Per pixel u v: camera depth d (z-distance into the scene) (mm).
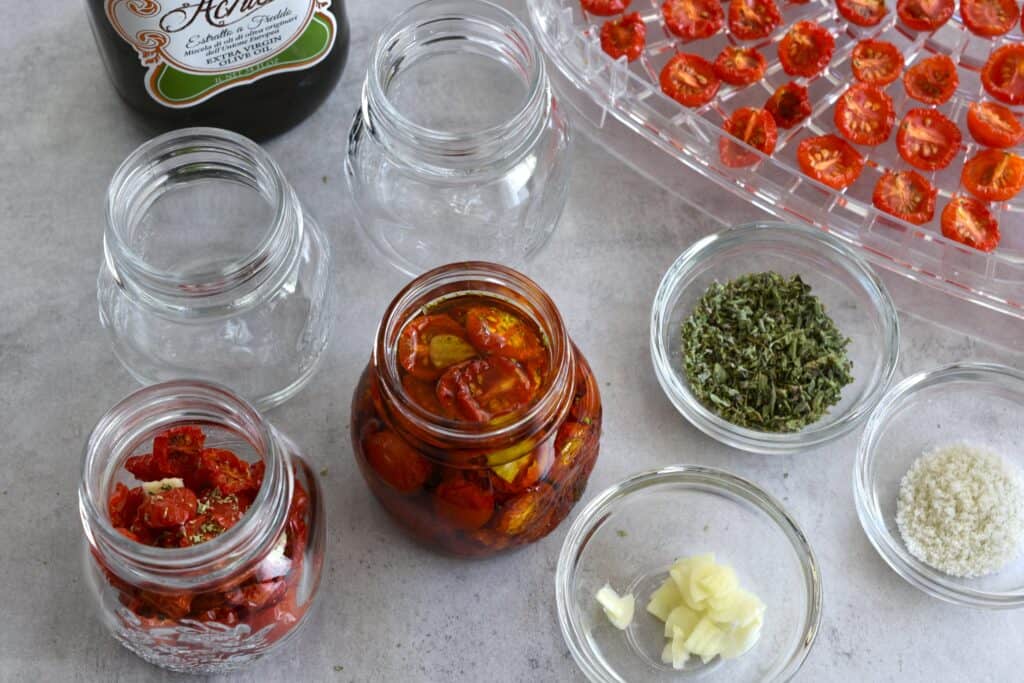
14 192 711
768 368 682
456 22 655
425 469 589
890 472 686
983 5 734
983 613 654
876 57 727
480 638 646
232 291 611
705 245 696
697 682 648
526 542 635
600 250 711
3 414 673
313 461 669
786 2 750
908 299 707
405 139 625
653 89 690
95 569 583
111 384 680
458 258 690
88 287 696
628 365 692
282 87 694
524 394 582
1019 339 697
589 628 656
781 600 659
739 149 687
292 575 591
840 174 704
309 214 677
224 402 576
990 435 694
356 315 698
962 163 725
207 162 630
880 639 650
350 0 753
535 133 641
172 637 585
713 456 680
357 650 643
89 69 734
